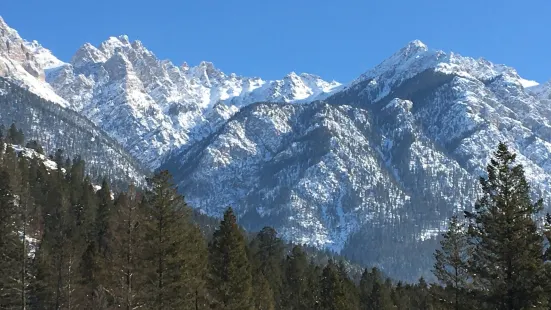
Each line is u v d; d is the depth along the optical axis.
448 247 38.00
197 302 50.91
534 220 31.08
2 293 56.62
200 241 58.94
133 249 43.03
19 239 60.59
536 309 28.97
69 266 60.38
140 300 42.81
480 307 31.55
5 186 72.38
